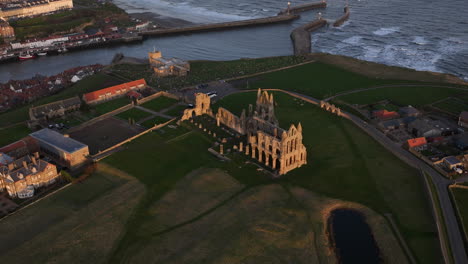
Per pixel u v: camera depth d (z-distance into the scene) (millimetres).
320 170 174625
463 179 162750
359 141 198000
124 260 129000
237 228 141500
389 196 157375
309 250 132875
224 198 157625
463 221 140000
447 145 191625
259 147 177625
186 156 185875
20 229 141875
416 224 142250
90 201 156375
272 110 197875
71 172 175875
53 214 149375
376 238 137750
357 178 168500
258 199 156250
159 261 128250
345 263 128500
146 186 164875
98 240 137000
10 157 177125
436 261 126750
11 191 158375
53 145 183375
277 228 141750
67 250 132625
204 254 130500
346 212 150375
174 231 140875
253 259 128625
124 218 147125
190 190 162375
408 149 186500
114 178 170375
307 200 156250
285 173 172500
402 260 128375
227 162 180375
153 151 189625
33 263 127500
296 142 171875
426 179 163000
